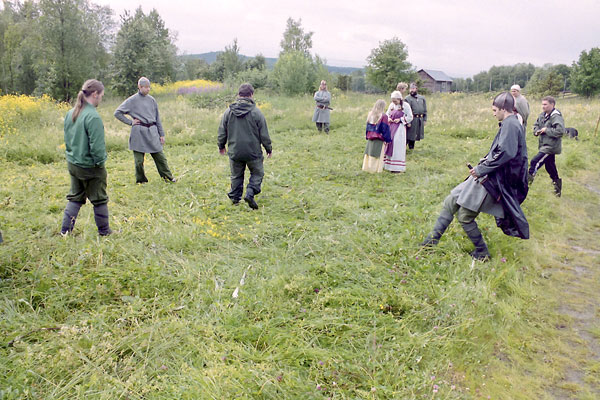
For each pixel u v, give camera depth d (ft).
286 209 18.75
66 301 10.80
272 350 9.46
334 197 20.70
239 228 16.33
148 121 21.24
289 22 161.68
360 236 15.47
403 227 16.44
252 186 18.63
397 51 137.28
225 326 10.07
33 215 16.75
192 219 17.07
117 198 19.27
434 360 9.53
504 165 13.24
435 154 31.48
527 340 10.60
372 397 8.27
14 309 10.31
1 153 27.02
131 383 8.23
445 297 11.44
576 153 29.91
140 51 84.48
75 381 8.23
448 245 14.96
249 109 18.03
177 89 90.99
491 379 9.26
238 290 11.52
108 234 15.15
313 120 41.78
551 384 9.16
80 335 9.52
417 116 31.71
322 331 10.25
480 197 13.61
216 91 78.28
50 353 9.07
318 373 8.90
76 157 14.14
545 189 22.62
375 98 74.95
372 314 10.82
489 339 10.59
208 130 39.88
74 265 12.25
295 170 25.77
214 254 13.97
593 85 136.15
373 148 25.36
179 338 9.58
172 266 13.05
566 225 18.04
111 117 46.01
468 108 54.90
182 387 8.20
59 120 40.19
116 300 11.14
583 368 9.61
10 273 11.98
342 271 13.02
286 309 10.96
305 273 12.97
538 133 22.02
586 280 13.60
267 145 18.81
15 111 38.83
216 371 8.49
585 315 11.68
